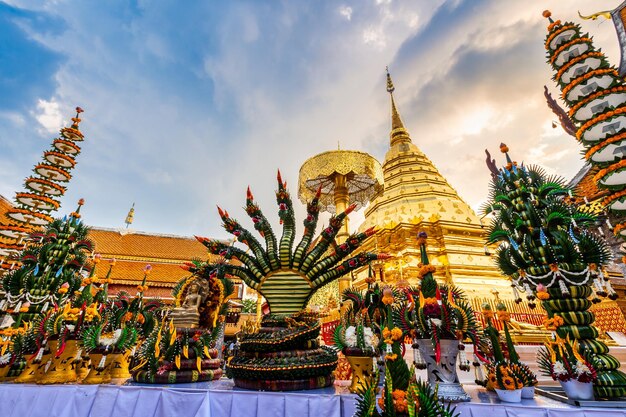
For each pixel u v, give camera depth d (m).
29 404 4.79
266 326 5.58
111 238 32.66
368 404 3.47
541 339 10.53
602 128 7.33
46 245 7.96
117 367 6.58
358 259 5.64
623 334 13.45
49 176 13.44
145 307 7.53
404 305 4.70
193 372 5.78
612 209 8.23
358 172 9.68
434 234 18.89
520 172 6.10
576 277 4.98
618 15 17.58
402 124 31.33
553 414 3.79
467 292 15.23
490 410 3.99
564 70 7.41
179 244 34.84
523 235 5.66
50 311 6.25
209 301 6.70
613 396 4.30
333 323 12.03
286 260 5.90
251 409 4.40
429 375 4.40
